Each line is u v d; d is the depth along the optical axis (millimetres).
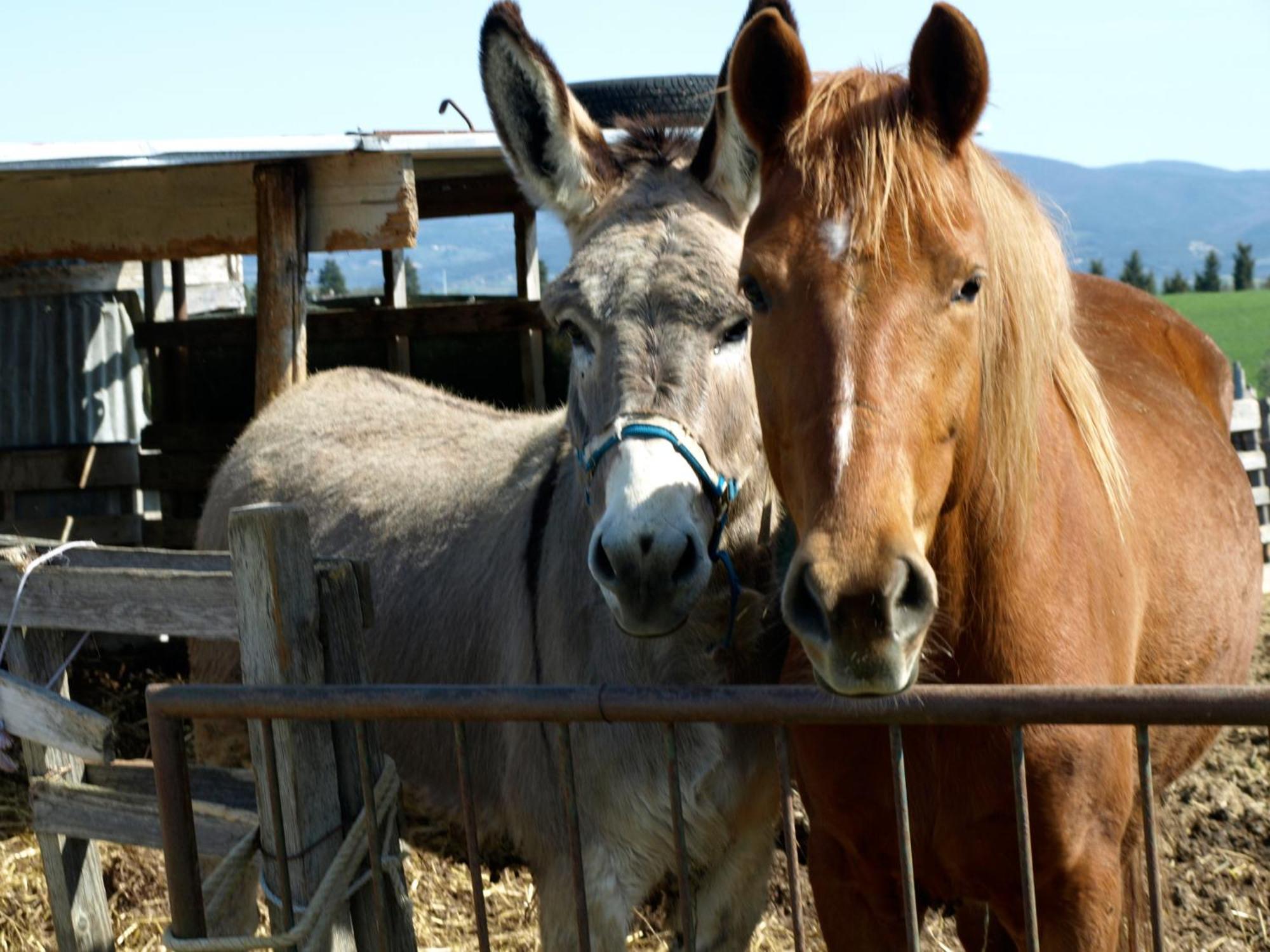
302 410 4219
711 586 2566
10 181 5367
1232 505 3232
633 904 2639
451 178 6215
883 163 1762
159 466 6375
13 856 4297
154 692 2154
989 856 2172
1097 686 1671
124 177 5195
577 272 2457
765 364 1838
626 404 2324
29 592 2535
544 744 2619
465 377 5887
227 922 2385
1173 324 4039
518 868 4164
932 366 1712
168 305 7426
